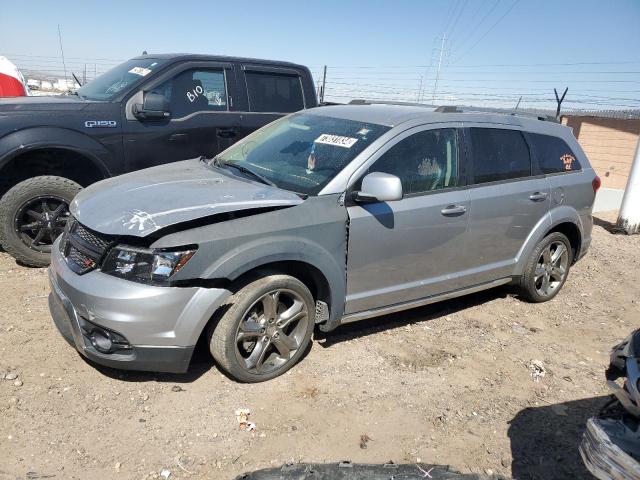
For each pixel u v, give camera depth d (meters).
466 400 3.65
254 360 3.51
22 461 2.76
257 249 3.30
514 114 5.07
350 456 3.02
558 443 3.31
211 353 3.46
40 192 4.96
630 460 2.11
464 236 4.38
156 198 3.45
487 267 4.70
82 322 3.24
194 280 3.17
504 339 4.59
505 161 4.72
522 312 5.19
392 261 3.99
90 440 2.95
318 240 3.57
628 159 15.87
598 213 10.05
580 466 3.12
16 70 7.91
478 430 3.36
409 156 4.05
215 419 3.21
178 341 3.17
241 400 3.40
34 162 5.33
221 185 3.74
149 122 5.69
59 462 2.79
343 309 3.86
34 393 3.27
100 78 6.39
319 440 3.12
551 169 5.14
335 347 4.13
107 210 3.38
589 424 2.32
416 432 3.27
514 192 4.68
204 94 6.14
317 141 4.18
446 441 3.22
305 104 6.96
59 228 5.14
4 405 3.14
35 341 3.81
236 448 3.00
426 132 4.18
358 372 3.82
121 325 3.08
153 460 2.86
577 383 4.02
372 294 3.97
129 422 3.12
